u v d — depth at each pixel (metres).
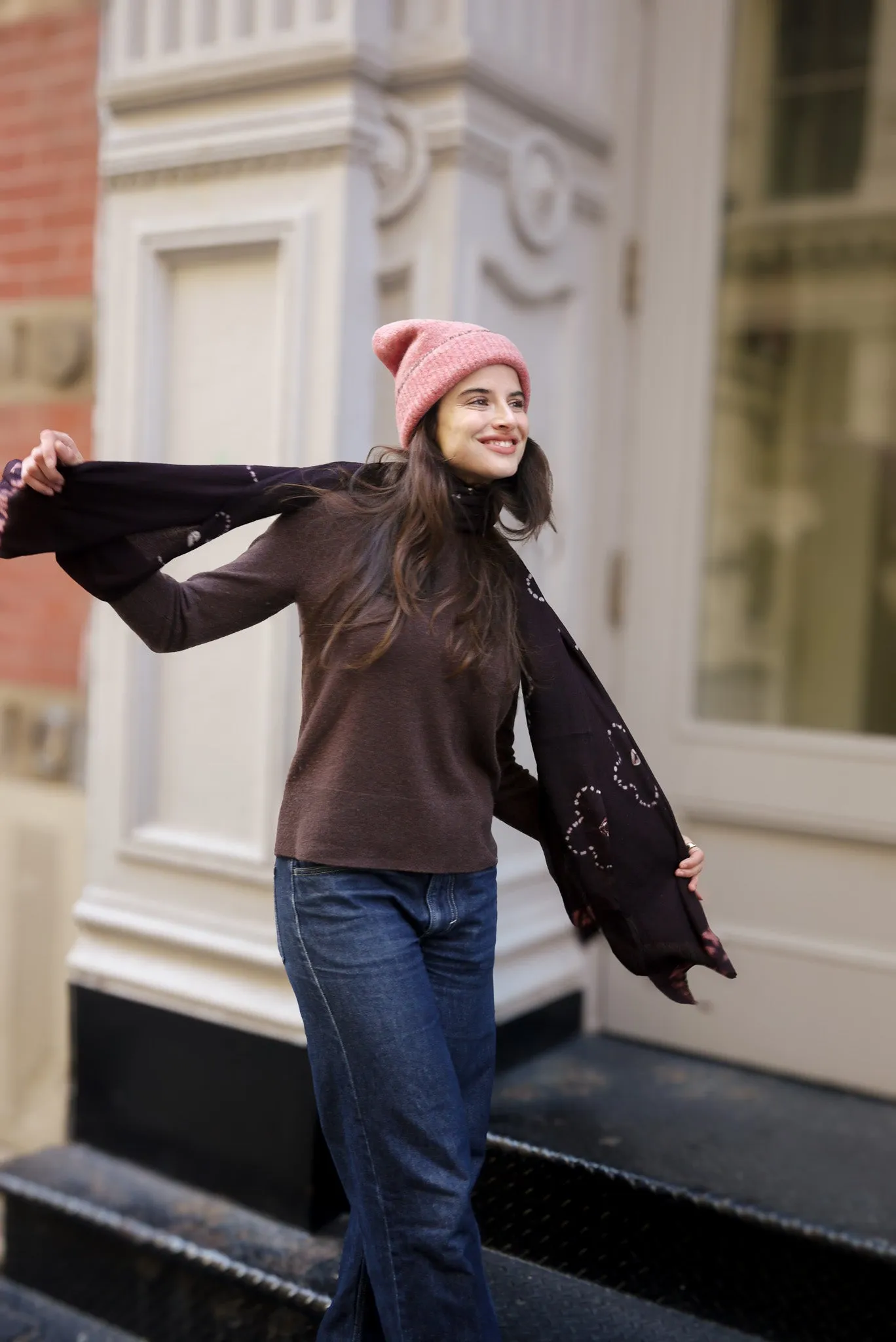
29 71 2.92
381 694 1.63
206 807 2.57
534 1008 2.79
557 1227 2.33
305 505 1.71
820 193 2.75
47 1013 3.00
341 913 1.64
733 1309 2.17
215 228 2.45
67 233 2.89
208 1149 2.53
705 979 2.84
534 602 1.77
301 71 2.34
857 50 2.69
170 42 2.51
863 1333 2.08
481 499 1.70
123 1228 2.41
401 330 1.71
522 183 2.53
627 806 1.81
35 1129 3.01
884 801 2.65
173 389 2.56
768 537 2.84
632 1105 2.57
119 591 1.62
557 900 2.86
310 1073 2.38
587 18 2.74
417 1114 1.62
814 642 2.80
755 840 2.80
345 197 2.33
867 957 2.67
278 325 2.41
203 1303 2.35
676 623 2.87
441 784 1.68
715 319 2.83
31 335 2.95
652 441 2.88
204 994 2.51
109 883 2.70
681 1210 2.21
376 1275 1.66
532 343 2.69
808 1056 2.73
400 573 1.61
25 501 1.59
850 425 2.76
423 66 2.39
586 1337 2.11
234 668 2.52
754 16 2.76
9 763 3.04
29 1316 2.50
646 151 2.84
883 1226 2.12
